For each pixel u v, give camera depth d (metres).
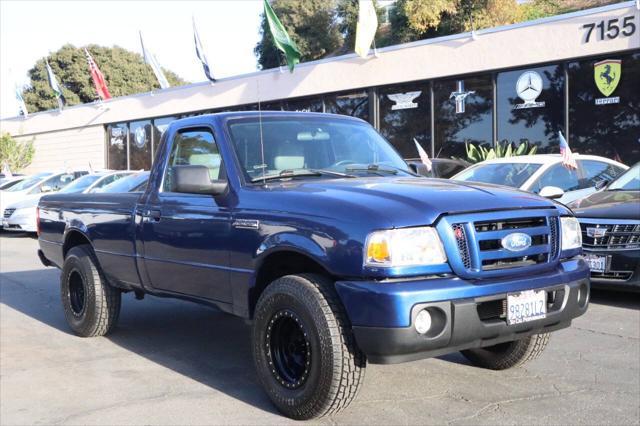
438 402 4.29
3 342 6.10
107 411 4.26
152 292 5.45
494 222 3.82
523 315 3.80
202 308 7.53
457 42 16.39
